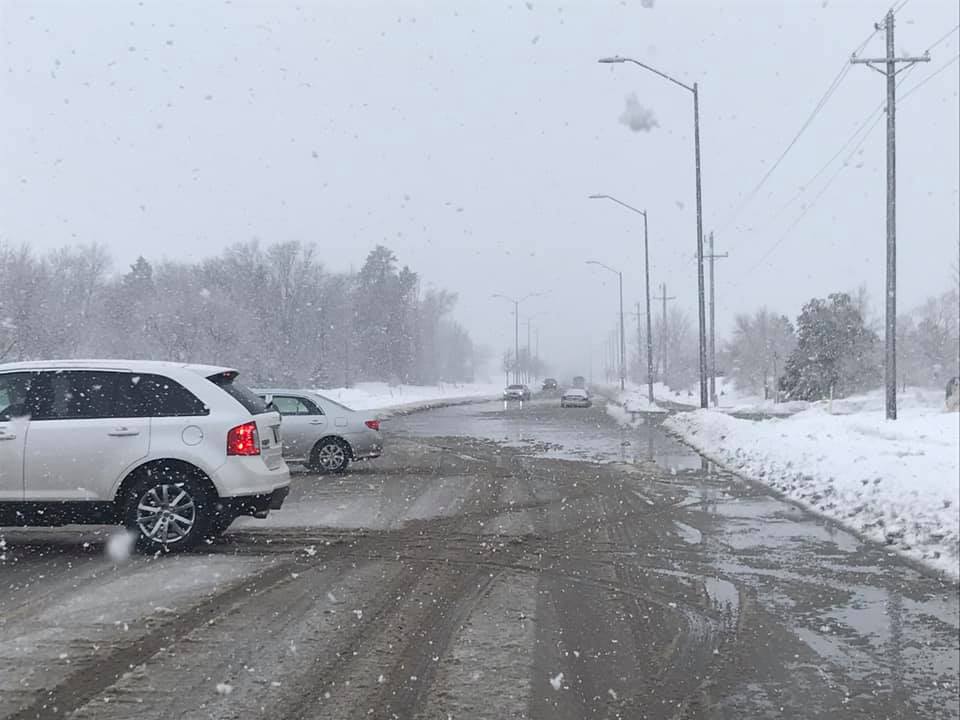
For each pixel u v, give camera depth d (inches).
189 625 248.7
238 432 350.6
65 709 187.0
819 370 2137.1
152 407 349.4
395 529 415.2
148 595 281.0
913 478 478.6
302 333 2989.7
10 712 184.9
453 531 410.9
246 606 270.1
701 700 199.2
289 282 2960.1
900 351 2278.5
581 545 378.3
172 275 2687.0
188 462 344.8
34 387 350.6
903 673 218.4
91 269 2393.0
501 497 534.0
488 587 301.0
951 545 358.0
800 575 322.0
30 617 254.7
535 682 208.7
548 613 268.8
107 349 2273.6
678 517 455.8
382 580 308.8
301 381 2869.1
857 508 458.0
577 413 1849.2
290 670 213.6
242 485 347.9
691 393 2982.3
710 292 2218.3
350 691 200.7
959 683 211.8
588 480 625.6
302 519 443.5
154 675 208.2
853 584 308.8
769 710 193.9
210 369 366.6
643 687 206.7
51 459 339.3
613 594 293.0
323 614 263.0
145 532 344.5
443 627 252.1
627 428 1288.1
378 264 3784.5
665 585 306.3
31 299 1855.3
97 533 391.2
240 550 358.0
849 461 582.9
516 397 2810.0
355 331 3654.0
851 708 195.6
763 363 2861.7
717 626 257.0
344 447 677.3
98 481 340.8
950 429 871.1
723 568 333.7
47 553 346.3
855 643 242.1
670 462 763.4
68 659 218.5
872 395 2052.2
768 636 247.6
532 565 337.4
